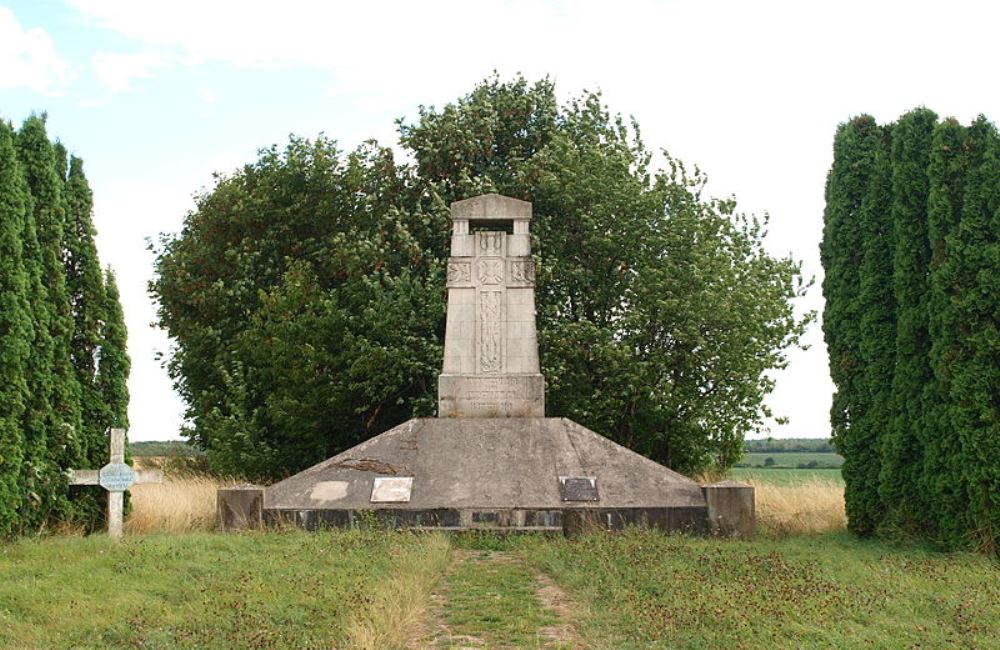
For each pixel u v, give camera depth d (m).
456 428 17.83
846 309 16.48
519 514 16.02
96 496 16.22
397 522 15.98
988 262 14.05
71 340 16.31
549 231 24.66
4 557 12.48
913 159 15.52
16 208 14.91
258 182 28.28
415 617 9.45
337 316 24.11
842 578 11.18
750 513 16.08
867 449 15.99
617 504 16.19
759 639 8.27
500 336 18.81
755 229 25.09
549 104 27.67
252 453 24.30
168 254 30.27
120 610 9.23
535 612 9.82
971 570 11.97
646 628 8.60
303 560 12.09
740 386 22.92
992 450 13.61
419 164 26.44
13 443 14.30
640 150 26.50
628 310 23.36
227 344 27.48
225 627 8.58
